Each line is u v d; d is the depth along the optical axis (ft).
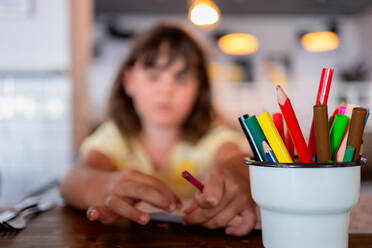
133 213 1.38
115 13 15.42
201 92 3.51
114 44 15.79
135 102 3.47
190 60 3.33
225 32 16.16
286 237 1.04
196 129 3.50
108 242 1.30
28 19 5.51
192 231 1.44
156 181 1.53
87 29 6.02
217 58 16.26
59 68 5.50
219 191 1.29
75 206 1.73
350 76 14.34
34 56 5.54
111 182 1.58
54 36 5.55
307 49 16.49
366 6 15.16
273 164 1.01
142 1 14.03
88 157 3.24
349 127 1.05
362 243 1.27
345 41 16.63
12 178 5.36
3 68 5.49
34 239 1.33
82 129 5.72
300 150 1.03
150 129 3.48
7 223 1.45
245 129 1.13
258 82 15.88
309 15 16.35
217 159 3.35
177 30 3.46
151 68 3.32
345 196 1.00
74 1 5.70
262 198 1.08
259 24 16.61
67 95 5.49
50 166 5.45
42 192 2.72
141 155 3.43
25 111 5.45
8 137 5.43
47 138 5.47
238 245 1.26
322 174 0.98
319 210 0.99
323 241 1.02
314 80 16.60
